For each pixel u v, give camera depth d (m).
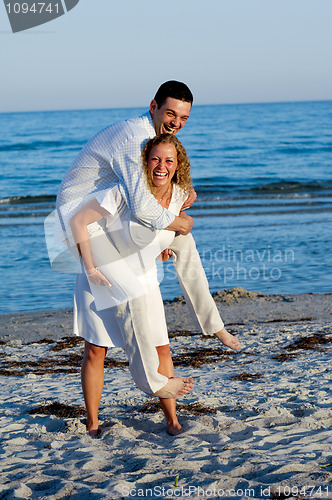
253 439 3.66
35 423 4.27
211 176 36.31
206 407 4.49
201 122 89.38
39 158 45.78
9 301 11.62
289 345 7.27
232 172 38.38
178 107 3.39
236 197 28.22
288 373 5.74
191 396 4.89
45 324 9.70
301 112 122.38
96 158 3.40
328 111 125.94
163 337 3.72
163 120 3.43
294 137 61.97
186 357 6.92
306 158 45.41
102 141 3.40
